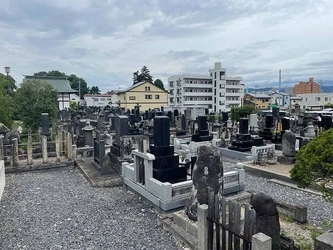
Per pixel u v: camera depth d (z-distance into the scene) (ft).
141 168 25.46
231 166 36.42
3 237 17.88
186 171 26.22
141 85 186.39
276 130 53.88
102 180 29.91
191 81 207.21
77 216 21.30
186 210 18.49
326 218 20.20
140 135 54.49
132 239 17.54
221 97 207.72
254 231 11.43
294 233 17.22
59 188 28.78
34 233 18.44
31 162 36.27
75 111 122.01
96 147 36.45
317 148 15.33
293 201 23.89
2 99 60.29
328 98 218.79
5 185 29.53
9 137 43.91
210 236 13.96
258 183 29.73
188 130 71.46
